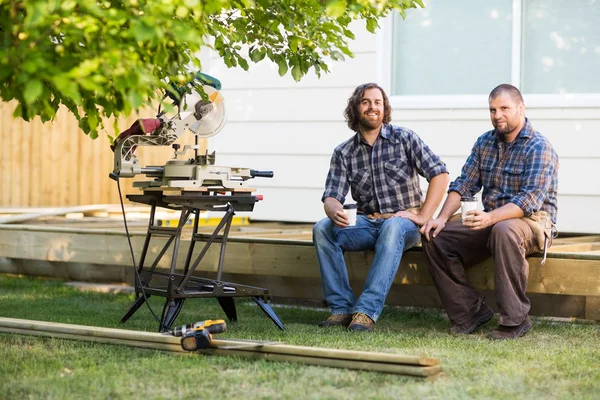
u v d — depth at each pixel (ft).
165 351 11.32
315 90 22.50
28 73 7.91
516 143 13.94
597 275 13.52
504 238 13.00
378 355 10.04
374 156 14.73
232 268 16.51
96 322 14.26
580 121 20.12
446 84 21.38
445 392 9.07
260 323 14.52
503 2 20.76
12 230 19.70
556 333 13.46
